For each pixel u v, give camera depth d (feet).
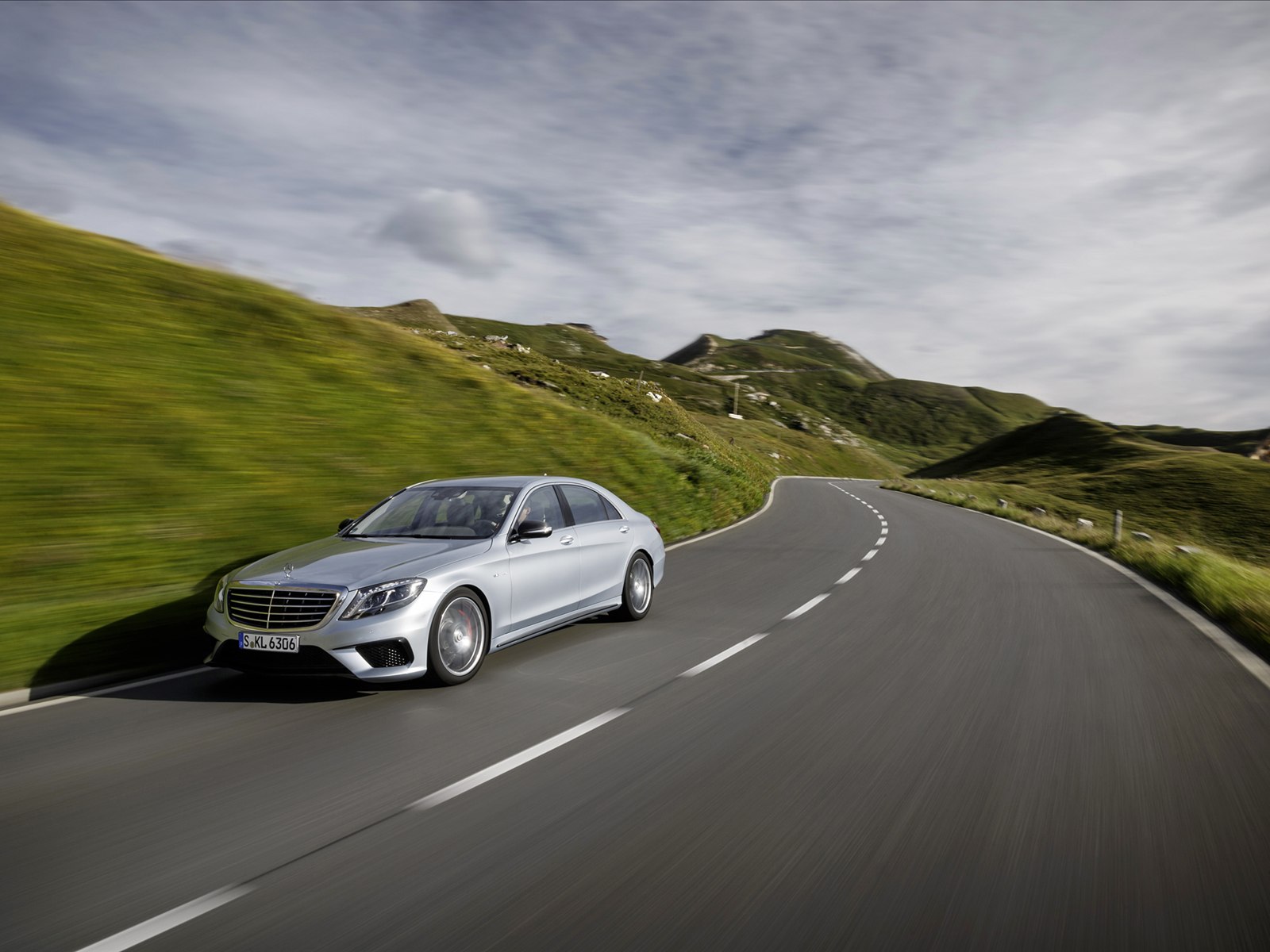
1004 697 18.75
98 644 21.47
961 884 10.16
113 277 54.54
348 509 40.24
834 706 18.02
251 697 19.17
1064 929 9.13
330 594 18.66
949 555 48.24
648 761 14.64
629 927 9.18
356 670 18.38
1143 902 9.71
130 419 39.81
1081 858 10.87
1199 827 11.84
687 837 11.52
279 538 34.78
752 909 9.56
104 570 28.37
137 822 12.13
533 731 16.38
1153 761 14.64
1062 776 13.91
